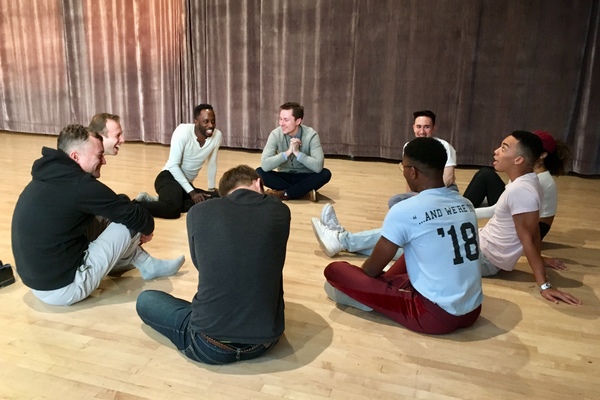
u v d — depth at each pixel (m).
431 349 1.97
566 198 4.37
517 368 1.87
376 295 2.09
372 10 5.35
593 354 1.98
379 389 1.73
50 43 6.54
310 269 2.68
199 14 5.88
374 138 5.68
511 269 2.60
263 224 1.69
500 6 5.06
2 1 6.56
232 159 5.61
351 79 5.59
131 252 2.41
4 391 1.66
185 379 1.75
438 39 5.26
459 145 5.49
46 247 2.03
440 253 1.90
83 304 2.24
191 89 6.11
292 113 3.75
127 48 6.21
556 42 5.02
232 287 1.68
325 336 2.04
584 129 5.07
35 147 5.97
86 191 2.01
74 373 1.76
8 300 2.25
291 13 5.59
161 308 1.90
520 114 5.27
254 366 1.83
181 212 3.56
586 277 2.69
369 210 3.78
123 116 6.46
